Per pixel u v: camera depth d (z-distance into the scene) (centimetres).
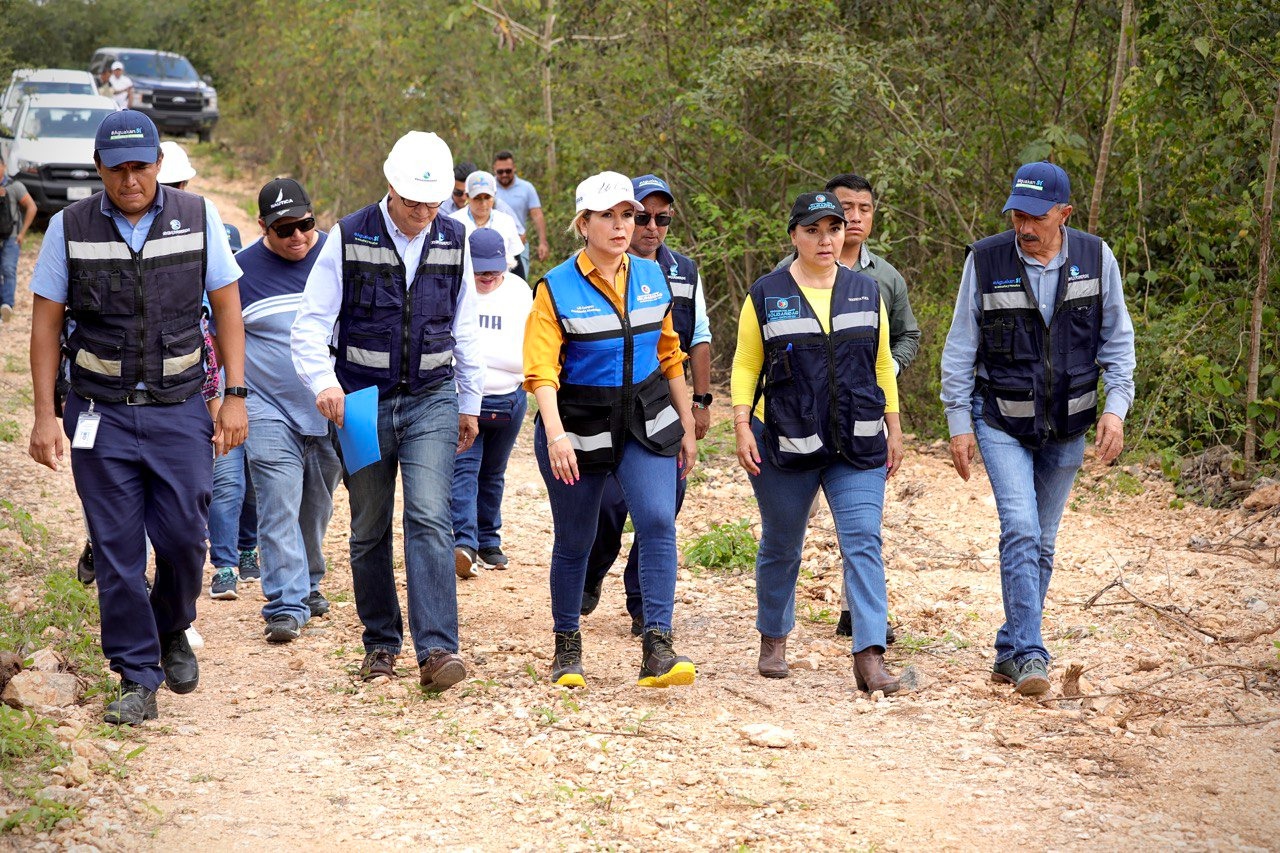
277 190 614
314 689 543
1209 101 900
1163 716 486
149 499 488
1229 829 392
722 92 1140
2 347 1281
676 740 480
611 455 519
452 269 528
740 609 676
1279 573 680
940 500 873
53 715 486
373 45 1848
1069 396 518
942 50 1109
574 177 1480
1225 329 903
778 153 1156
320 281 514
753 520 847
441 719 503
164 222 473
